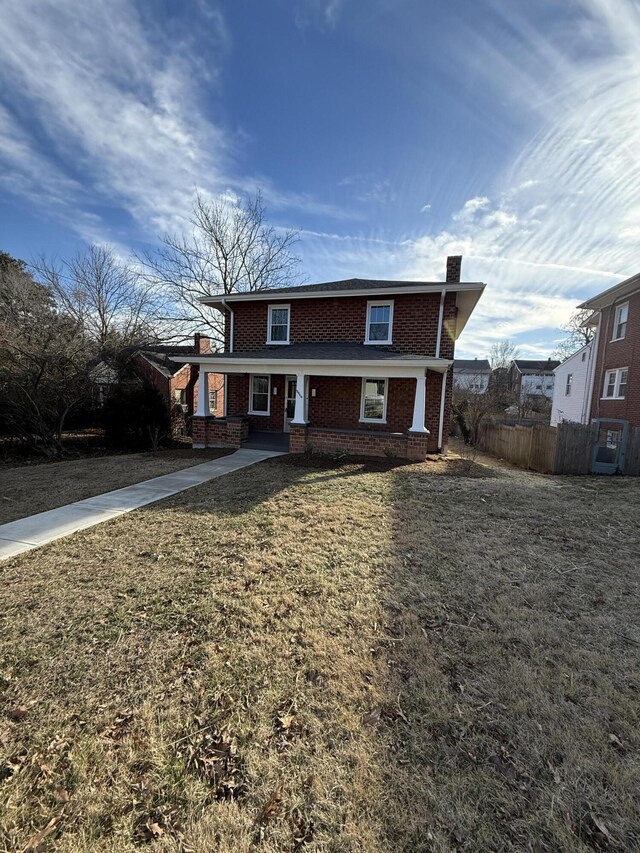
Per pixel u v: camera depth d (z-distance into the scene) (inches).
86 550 171.2
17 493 266.1
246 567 154.3
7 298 624.1
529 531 198.4
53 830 63.4
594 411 724.7
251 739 79.7
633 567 160.7
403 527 199.0
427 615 123.6
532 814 64.7
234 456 402.9
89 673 97.8
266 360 415.8
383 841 61.2
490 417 885.2
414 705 88.0
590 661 102.8
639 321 605.3
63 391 518.9
